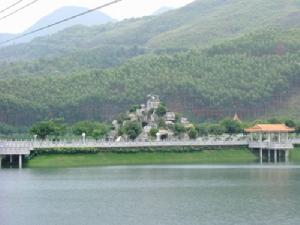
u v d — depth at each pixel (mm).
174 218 130750
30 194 164500
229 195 159750
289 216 131375
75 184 183500
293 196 157250
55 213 138000
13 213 138750
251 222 126000
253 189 170250
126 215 134875
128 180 192375
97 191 168875
